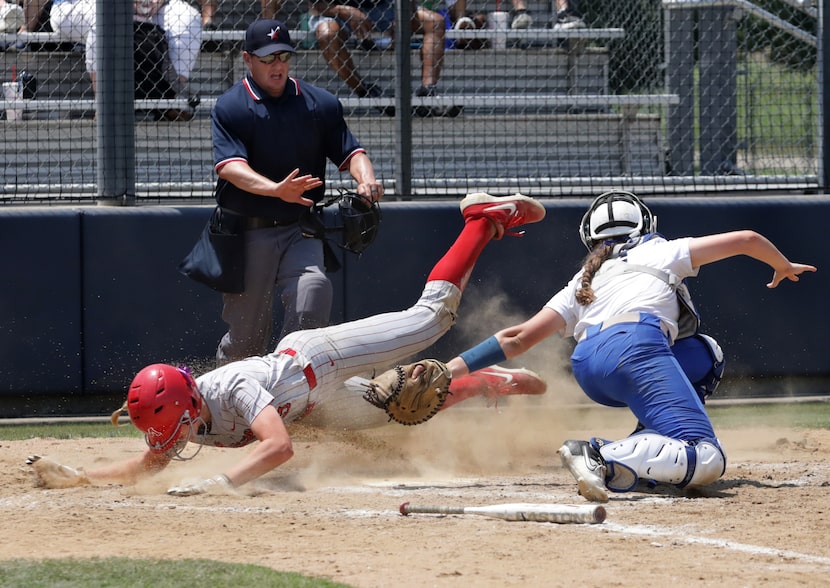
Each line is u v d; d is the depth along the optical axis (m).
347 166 21.91
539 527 13.20
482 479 17.45
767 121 35.94
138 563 11.15
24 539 12.56
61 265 26.50
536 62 36.78
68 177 30.28
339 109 21.78
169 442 15.32
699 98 34.62
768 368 28.70
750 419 25.59
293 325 20.92
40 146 30.02
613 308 16.17
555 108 36.00
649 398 15.52
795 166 32.50
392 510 14.39
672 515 13.88
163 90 31.30
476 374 19.08
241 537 12.66
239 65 34.28
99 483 16.53
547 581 10.53
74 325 26.61
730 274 28.44
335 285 27.39
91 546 12.19
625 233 16.94
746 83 34.59
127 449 21.28
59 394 26.69
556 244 28.11
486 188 29.91
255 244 21.41
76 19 31.75
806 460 19.33
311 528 13.15
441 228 27.84
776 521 13.46
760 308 28.64
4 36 32.19
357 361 17.44
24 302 26.39
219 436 16.19
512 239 27.94
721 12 34.50
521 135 34.19
